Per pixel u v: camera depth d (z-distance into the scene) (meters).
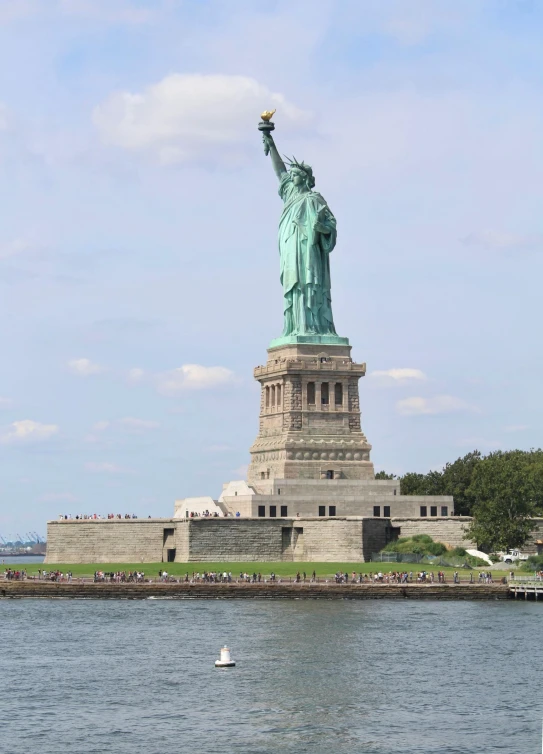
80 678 167.75
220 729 142.38
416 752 134.50
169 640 197.50
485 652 186.75
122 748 135.50
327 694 158.25
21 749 135.12
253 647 190.62
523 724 144.75
